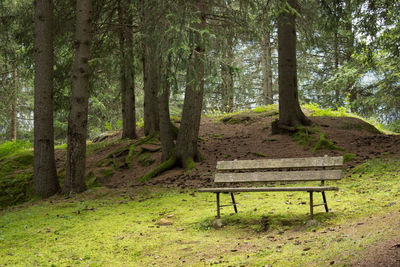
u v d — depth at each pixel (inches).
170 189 355.6
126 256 177.9
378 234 140.1
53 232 231.6
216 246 175.9
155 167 469.4
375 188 249.3
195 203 281.9
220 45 445.4
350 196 240.7
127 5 478.0
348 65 776.9
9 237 226.8
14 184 463.2
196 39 388.2
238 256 155.1
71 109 397.1
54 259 180.7
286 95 514.9
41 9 408.2
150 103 566.9
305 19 519.5
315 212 211.0
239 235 190.4
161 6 380.8
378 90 798.5
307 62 934.4
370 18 472.1
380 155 371.6
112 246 193.5
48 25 411.2
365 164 332.2
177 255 170.7
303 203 239.5
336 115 613.3
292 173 212.7
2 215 324.2
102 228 230.7
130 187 401.4
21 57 529.3
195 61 365.1
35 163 400.2
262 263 140.6
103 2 490.6
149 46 430.9
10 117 950.4
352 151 417.7
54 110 540.1
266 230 192.1
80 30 394.6
